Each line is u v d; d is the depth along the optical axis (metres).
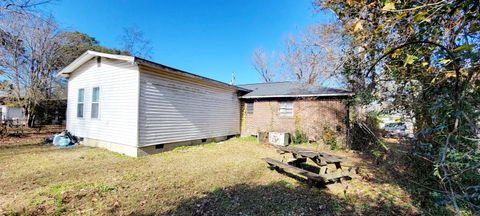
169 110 8.18
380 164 6.01
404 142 2.80
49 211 3.31
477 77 1.51
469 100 1.53
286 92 11.73
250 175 5.27
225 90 11.44
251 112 12.77
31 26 12.97
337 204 3.66
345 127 9.37
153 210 3.44
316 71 10.75
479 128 1.47
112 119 7.85
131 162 6.38
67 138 9.04
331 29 5.14
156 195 4.01
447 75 1.69
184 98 8.84
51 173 5.21
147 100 7.36
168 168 5.81
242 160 6.83
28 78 14.73
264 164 6.34
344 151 8.66
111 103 7.91
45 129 14.78
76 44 17.61
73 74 9.88
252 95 12.21
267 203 3.71
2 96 17.17
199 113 9.64
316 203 3.71
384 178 4.86
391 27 2.00
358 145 8.77
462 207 2.29
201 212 3.39
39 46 14.70
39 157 6.80
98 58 8.51
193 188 4.38
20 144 9.05
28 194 3.93
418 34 1.90
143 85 7.23
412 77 2.17
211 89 10.38
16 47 13.20
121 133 7.52
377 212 3.37
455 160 1.72
